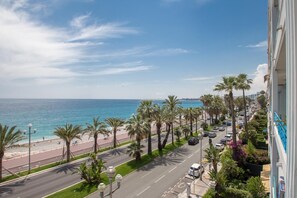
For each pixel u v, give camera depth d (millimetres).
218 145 43250
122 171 31906
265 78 25625
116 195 24594
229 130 68438
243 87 45125
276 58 10328
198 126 80688
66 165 35969
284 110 16172
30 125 34188
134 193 25094
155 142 54812
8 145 32250
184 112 63594
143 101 42000
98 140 64938
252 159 30688
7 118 133125
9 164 38438
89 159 39125
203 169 32312
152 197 24062
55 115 153125
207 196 22875
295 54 3701
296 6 3654
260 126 57656
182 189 25969
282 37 7250
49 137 75938
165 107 47094
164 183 27875
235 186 24500
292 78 3926
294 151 3875
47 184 27984
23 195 24766
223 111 84875
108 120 50781
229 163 28188
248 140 38031
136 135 37000
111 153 43562
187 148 46969
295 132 3824
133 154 36250
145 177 30062
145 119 39562
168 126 46594
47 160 40500
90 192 25094
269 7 13141
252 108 122375
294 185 3871
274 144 12820
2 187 27094
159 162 36969
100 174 29469
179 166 34625
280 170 10789
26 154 47344
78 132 39531
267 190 22531
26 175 31234
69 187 26734
